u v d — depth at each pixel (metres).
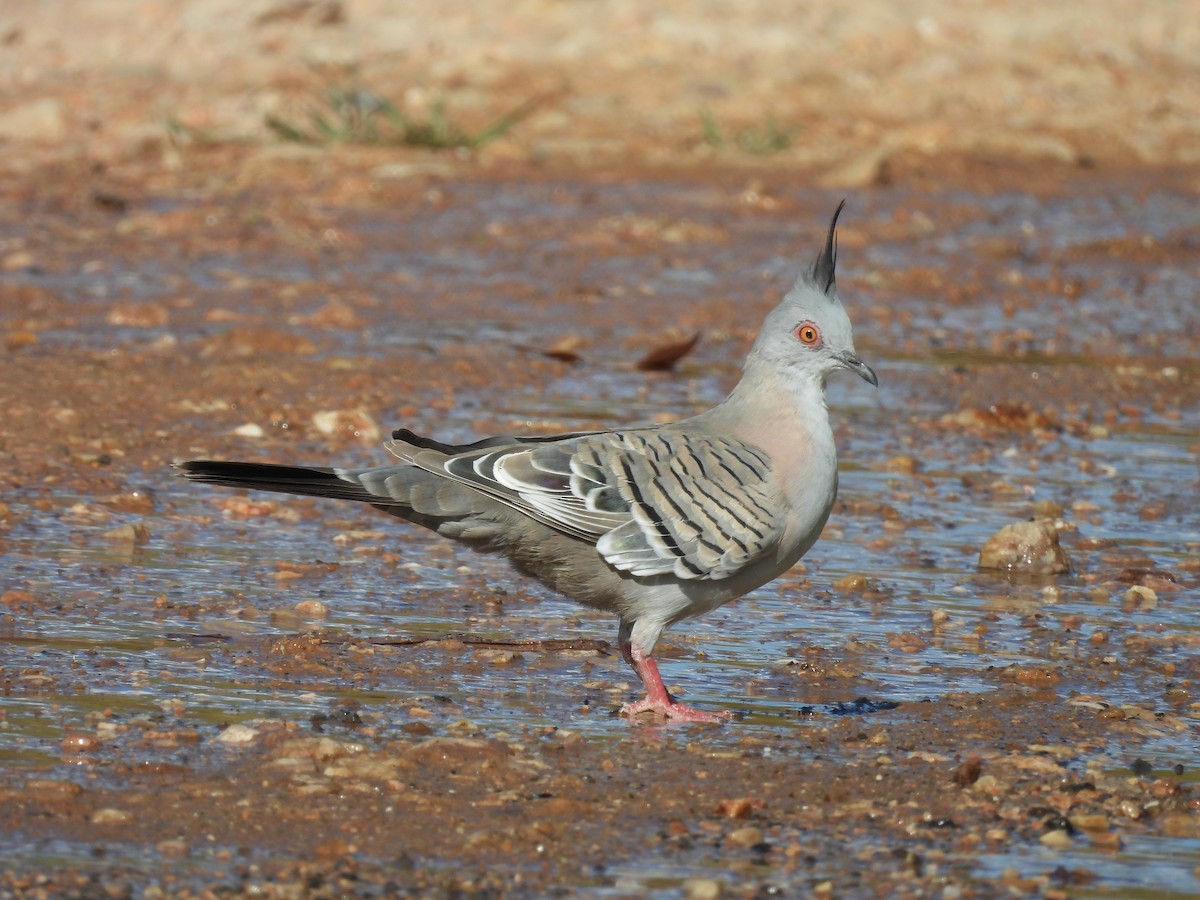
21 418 14.43
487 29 35.25
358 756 8.23
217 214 24.16
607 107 31.58
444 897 6.91
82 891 6.79
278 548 12.00
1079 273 23.69
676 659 10.23
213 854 7.20
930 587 11.80
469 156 28.78
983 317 21.09
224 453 14.04
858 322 20.56
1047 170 30.61
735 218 25.83
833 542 12.75
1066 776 8.34
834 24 36.53
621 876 7.16
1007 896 7.09
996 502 13.92
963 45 36.53
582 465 9.18
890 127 32.16
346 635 10.20
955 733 9.00
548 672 9.88
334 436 14.77
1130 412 17.09
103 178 26.42
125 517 12.40
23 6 36.31
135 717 8.66
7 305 18.92
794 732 8.98
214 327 18.44
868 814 7.87
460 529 9.36
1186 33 38.75
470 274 21.84
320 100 30.70
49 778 7.84
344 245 23.00
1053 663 10.26
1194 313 21.64
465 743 8.33
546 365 17.73
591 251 23.31
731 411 9.78
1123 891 7.17
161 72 32.66
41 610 10.32
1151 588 11.84
